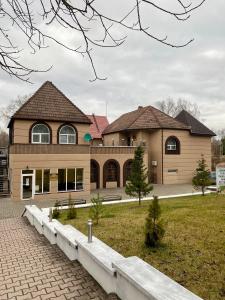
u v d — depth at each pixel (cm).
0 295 494
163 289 354
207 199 1480
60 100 2370
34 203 1997
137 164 1512
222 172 1834
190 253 582
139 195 1484
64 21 301
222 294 411
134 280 383
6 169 2909
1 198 2248
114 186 2839
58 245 803
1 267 648
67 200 1964
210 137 3372
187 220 889
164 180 3020
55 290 504
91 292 490
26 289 515
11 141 2402
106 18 285
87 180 2361
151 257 575
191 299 327
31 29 317
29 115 2169
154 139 3134
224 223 829
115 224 915
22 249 802
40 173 2183
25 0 301
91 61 326
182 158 3142
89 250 561
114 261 455
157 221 649
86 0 277
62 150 2266
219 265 513
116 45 308
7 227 1214
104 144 3941
